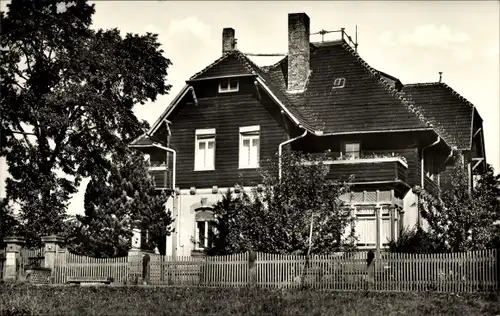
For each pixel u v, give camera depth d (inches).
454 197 1160.2
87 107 1524.4
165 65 1658.5
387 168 1291.8
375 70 1471.5
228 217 1236.5
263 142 1392.7
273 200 1106.1
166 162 1475.1
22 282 1162.0
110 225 1283.2
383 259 990.4
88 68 1540.4
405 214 1341.0
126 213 1304.1
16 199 1590.8
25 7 1530.5
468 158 1547.7
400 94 1531.7
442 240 1151.6
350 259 1002.1
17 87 1557.6
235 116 1422.2
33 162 1573.6
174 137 1459.2
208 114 1441.9
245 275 1052.5
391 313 687.1
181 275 1099.9
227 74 1411.2
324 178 1133.1
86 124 1579.7
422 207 1194.6
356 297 823.1
